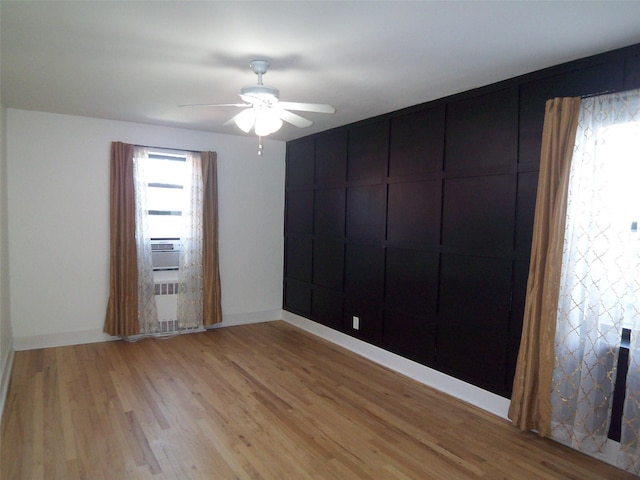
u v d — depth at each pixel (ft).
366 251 14.32
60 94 11.78
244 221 18.13
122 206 15.12
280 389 11.54
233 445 8.69
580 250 8.48
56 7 6.68
